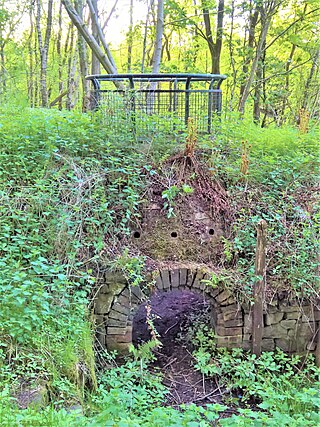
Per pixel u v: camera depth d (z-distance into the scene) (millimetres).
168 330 4945
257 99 10234
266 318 4223
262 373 3936
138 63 10938
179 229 4449
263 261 4000
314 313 4285
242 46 10273
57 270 3389
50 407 2355
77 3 7289
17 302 2969
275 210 4645
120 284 3973
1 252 3588
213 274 4117
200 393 3861
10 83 11000
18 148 4316
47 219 3932
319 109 9711
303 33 9859
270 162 4953
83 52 9258
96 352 3738
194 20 10141
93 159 4406
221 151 5145
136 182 4406
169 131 5047
